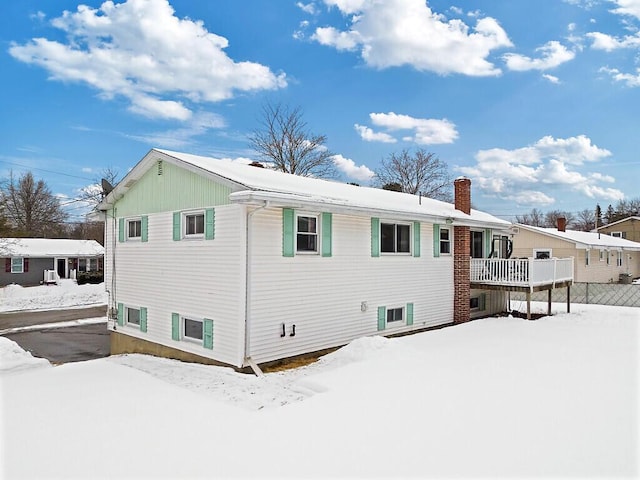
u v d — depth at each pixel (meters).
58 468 4.38
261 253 9.39
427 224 14.01
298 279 10.10
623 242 32.34
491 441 4.96
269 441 5.04
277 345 9.63
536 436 5.09
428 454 4.64
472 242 16.81
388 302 12.48
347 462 4.47
